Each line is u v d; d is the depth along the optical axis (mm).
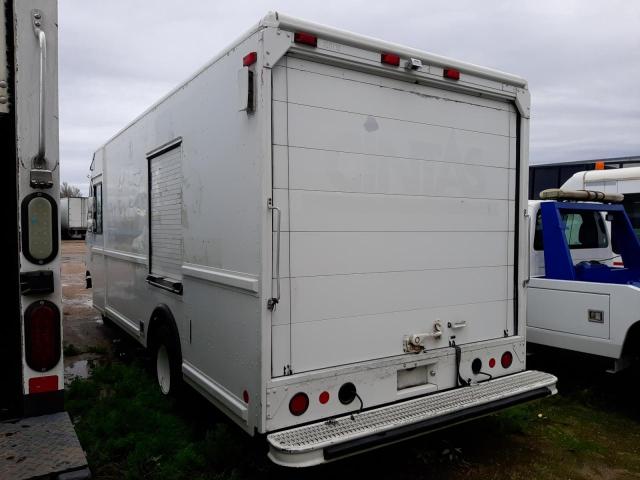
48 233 2297
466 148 3793
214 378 3580
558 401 5074
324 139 3109
